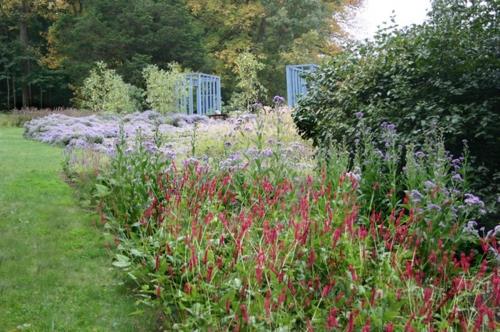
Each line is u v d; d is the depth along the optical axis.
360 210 4.48
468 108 5.09
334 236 3.31
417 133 5.25
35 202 5.94
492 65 5.05
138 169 5.05
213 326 2.92
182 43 25.22
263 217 4.10
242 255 3.46
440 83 5.20
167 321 3.24
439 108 5.15
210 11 28.41
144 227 4.40
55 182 7.02
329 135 5.43
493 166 5.06
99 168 6.84
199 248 3.56
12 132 15.48
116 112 18.56
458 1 5.30
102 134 12.59
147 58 23.95
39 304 3.55
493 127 4.93
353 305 2.86
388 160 4.71
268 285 3.05
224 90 28.03
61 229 5.07
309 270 3.28
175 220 4.09
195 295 3.15
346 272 3.14
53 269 4.14
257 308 2.95
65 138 11.87
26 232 4.95
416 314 2.75
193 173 4.99
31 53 27.03
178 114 17.36
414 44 5.61
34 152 10.17
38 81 26.62
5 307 3.48
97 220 5.31
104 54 24.58
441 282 3.45
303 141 9.09
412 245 3.68
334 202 3.93
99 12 25.09
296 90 17.58
